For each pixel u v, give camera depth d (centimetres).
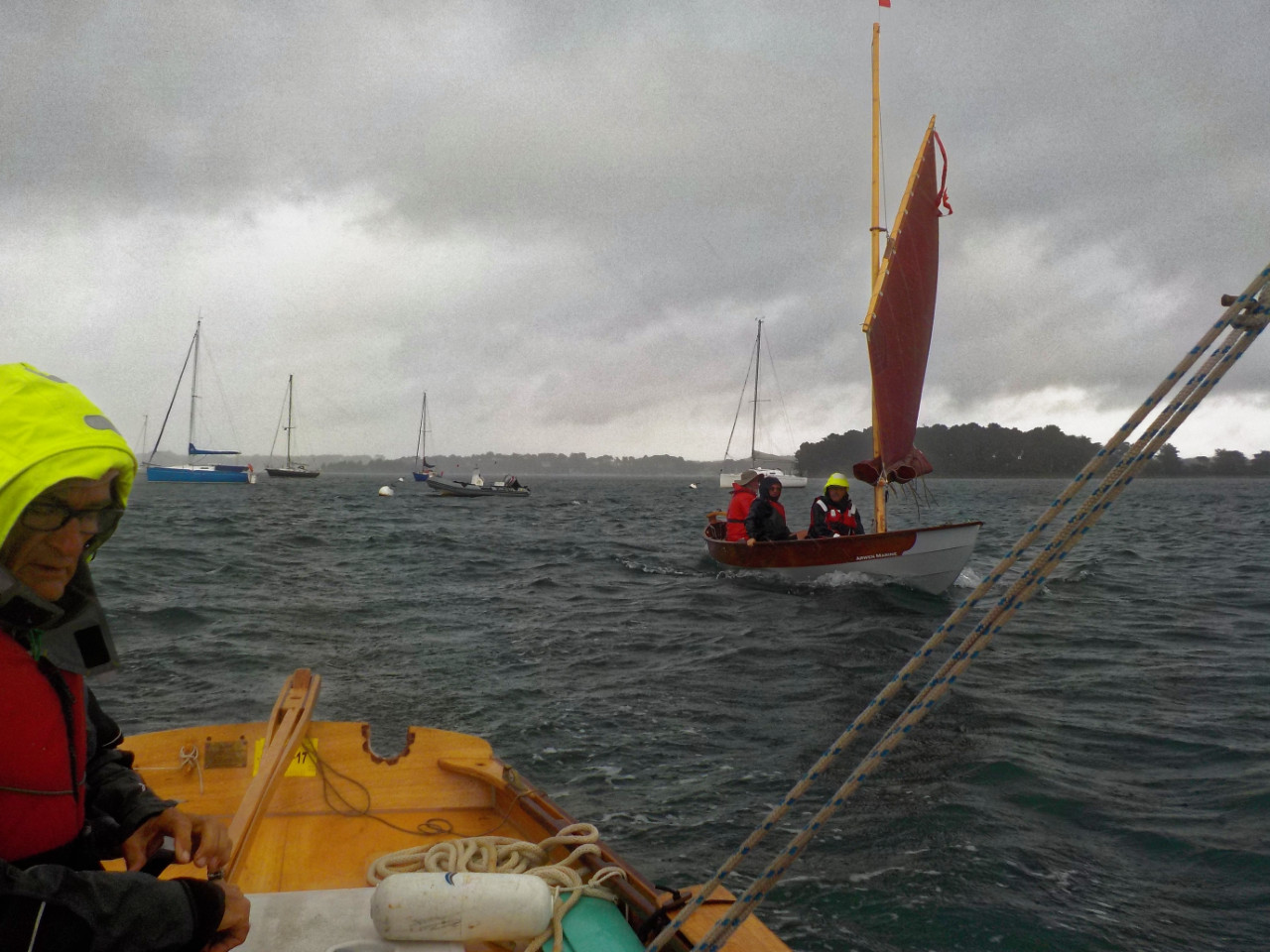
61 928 118
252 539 2233
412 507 4662
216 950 146
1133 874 421
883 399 1498
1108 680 803
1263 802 500
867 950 357
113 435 131
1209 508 5012
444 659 873
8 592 125
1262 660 891
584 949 235
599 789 528
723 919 188
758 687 777
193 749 382
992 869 422
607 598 1334
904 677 170
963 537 1336
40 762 133
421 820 375
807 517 4406
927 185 1480
